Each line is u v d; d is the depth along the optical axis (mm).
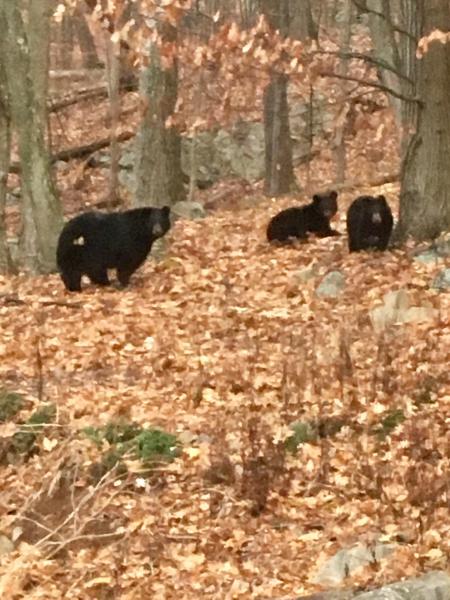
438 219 14875
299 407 9359
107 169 29562
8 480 8789
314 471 8336
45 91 16969
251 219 21312
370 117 26453
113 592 7059
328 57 17109
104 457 8789
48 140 17250
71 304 13664
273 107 26516
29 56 16797
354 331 11023
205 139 30438
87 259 14703
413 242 14898
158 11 13953
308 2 25422
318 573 6855
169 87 20719
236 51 13531
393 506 7559
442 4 14641
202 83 23031
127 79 33500
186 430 9250
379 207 14898
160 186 18609
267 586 6766
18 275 16688
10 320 13219
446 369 9789
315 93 31641
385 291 12727
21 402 10047
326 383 9750
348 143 30266
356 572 6680
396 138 28797
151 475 8562
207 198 27797
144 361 11180
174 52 13547
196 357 11047
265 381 10078
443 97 14766
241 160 30297
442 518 7367
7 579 7168
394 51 18422
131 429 9242
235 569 7098
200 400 9898
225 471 8406
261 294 13461
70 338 12141
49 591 7133
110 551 7547
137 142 19391
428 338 10500
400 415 9016
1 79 16766
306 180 28891
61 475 8617
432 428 8602
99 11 12367
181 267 15703
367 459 8266
